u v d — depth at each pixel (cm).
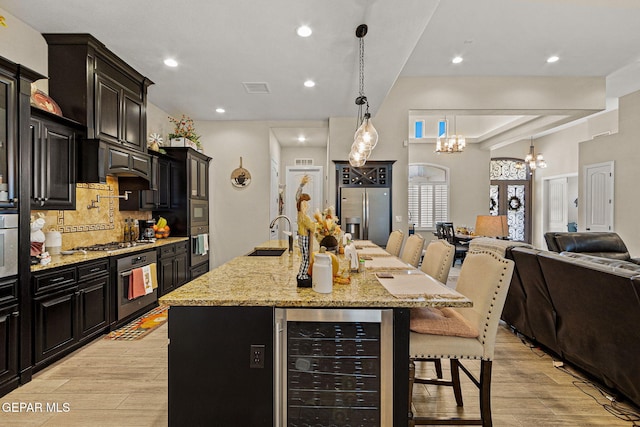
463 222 931
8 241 229
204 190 589
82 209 370
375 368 157
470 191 932
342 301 151
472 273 197
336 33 305
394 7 267
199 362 155
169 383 155
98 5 263
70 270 284
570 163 909
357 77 408
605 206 654
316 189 823
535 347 311
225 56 352
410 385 171
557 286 256
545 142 1003
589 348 236
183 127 595
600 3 302
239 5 264
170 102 510
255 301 152
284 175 828
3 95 228
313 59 359
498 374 258
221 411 154
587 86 559
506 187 1051
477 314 181
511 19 389
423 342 171
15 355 234
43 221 277
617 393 222
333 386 157
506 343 321
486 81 561
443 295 161
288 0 258
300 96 480
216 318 154
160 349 302
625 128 620
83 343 301
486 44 447
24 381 240
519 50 465
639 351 196
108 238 413
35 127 268
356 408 158
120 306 351
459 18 387
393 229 576
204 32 305
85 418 201
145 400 221
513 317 340
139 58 357
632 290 188
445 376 259
